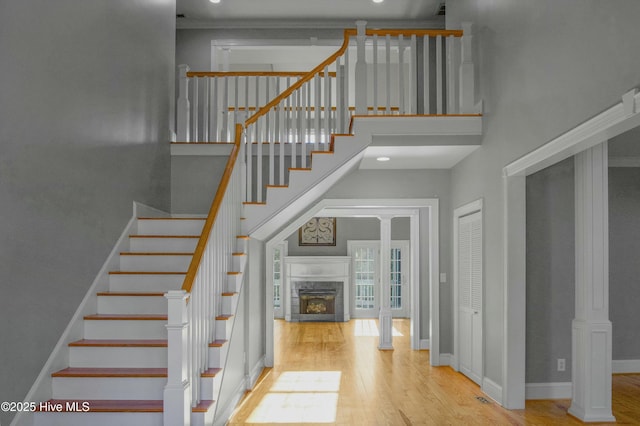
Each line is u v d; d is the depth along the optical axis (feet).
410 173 26.21
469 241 22.72
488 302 19.83
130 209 17.70
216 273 15.43
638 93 9.90
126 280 15.92
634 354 23.61
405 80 32.83
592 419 16.28
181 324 11.76
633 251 23.84
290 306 46.37
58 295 13.07
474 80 20.95
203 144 22.00
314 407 18.03
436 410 17.62
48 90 12.50
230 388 16.53
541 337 18.98
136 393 12.76
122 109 16.98
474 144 20.24
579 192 17.10
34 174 11.91
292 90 20.26
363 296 47.85
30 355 11.83
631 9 10.23
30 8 11.75
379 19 28.43
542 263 19.06
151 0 19.66
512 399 17.75
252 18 28.43
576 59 12.51
